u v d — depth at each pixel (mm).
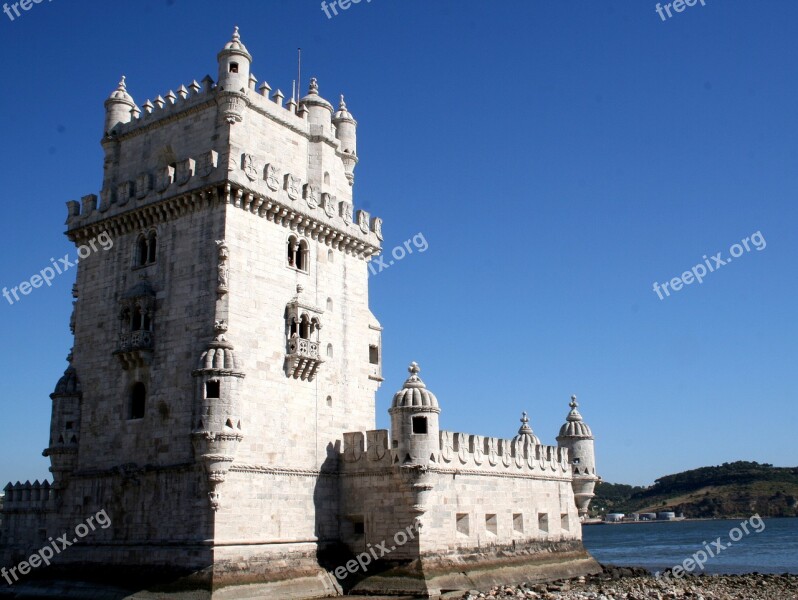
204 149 55375
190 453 49500
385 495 54344
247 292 52250
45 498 63688
